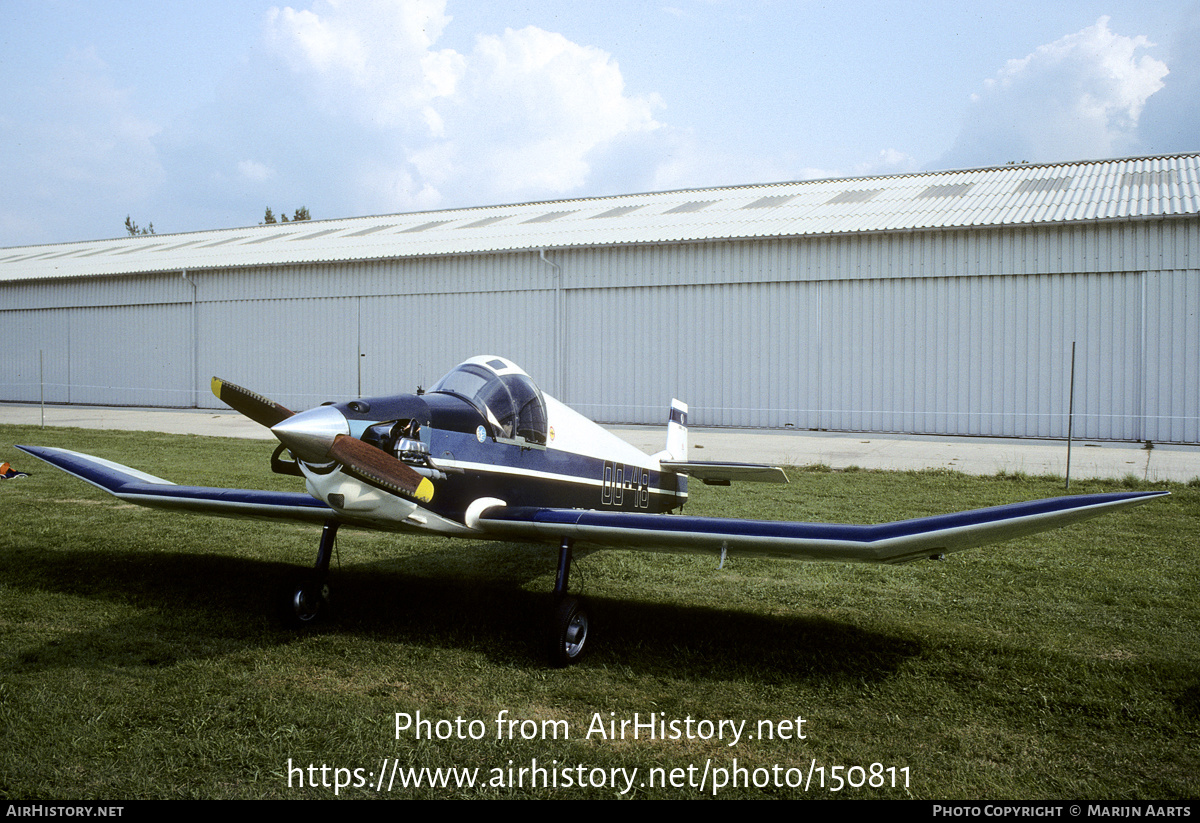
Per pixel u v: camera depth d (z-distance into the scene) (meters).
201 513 5.44
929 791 2.96
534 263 21.80
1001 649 4.36
